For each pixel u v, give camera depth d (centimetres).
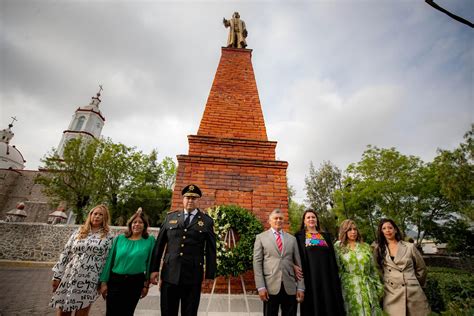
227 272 388
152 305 419
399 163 2011
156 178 3112
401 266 309
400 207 2000
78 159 2106
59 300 288
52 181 2091
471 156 1188
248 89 671
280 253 321
